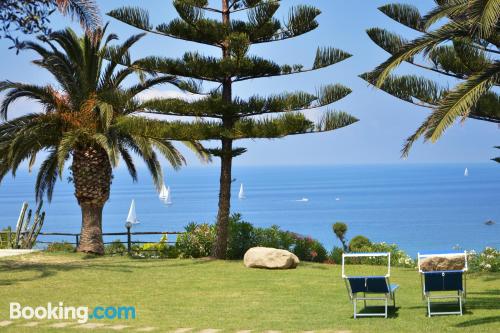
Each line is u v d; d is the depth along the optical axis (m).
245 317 11.01
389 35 16.12
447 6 10.20
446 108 9.99
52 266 17.86
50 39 20.58
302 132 19.31
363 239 21.75
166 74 20.83
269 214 116.75
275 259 17.59
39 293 13.48
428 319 10.41
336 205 140.75
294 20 19.75
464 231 76.19
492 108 15.16
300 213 117.62
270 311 11.59
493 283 15.03
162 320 10.73
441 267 14.38
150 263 18.97
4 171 21.33
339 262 20.56
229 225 21.08
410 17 15.89
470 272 17.50
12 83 20.30
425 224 87.56
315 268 17.95
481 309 11.14
